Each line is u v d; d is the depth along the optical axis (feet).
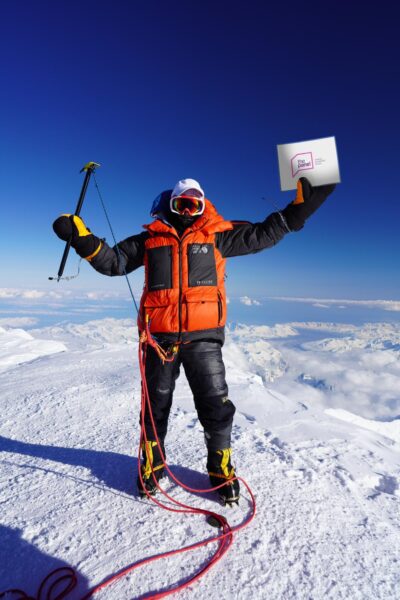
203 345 7.43
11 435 11.80
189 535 6.31
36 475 8.59
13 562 5.68
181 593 5.11
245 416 13.78
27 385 18.83
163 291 7.32
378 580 5.41
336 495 7.77
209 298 7.35
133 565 5.57
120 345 32.22
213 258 7.52
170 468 8.84
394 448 12.22
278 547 6.03
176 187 7.54
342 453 10.25
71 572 5.48
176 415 13.20
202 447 10.13
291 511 7.03
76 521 6.70
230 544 6.06
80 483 8.14
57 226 7.18
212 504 7.25
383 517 7.16
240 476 8.37
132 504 7.24
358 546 6.14
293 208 7.23
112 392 16.37
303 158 7.26
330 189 7.22
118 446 10.43
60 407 14.64
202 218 7.61
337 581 5.36
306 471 8.71
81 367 23.00
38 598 4.99
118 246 7.87
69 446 10.55
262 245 7.55
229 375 20.57
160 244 7.50
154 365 7.58
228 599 5.01
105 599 4.99
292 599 5.03
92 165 7.77
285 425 12.66
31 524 6.63
